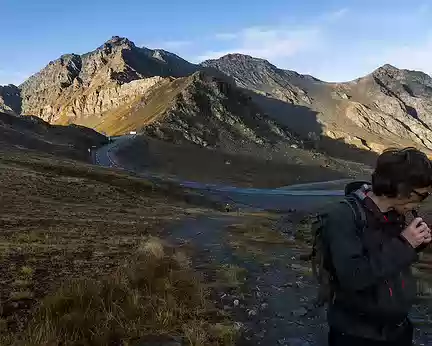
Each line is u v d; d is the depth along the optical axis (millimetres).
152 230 22688
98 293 7137
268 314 7844
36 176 44844
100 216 28234
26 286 8062
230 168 188875
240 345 6379
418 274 11234
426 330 6996
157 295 7957
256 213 57188
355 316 2379
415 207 2295
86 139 173125
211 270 11594
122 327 6102
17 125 152125
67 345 5359
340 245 2277
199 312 7543
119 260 11422
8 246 12914
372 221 2270
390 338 2361
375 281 2195
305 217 44969
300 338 6652
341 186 158125
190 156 194125
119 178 62188
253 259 13938
